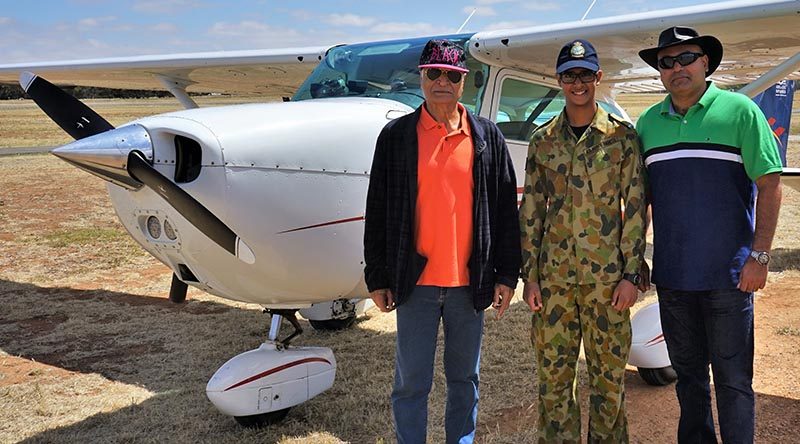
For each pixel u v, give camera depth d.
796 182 5.45
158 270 6.34
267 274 2.85
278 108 3.00
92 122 3.32
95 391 3.53
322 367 3.21
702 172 2.21
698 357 2.38
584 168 2.28
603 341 2.34
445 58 2.19
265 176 2.70
